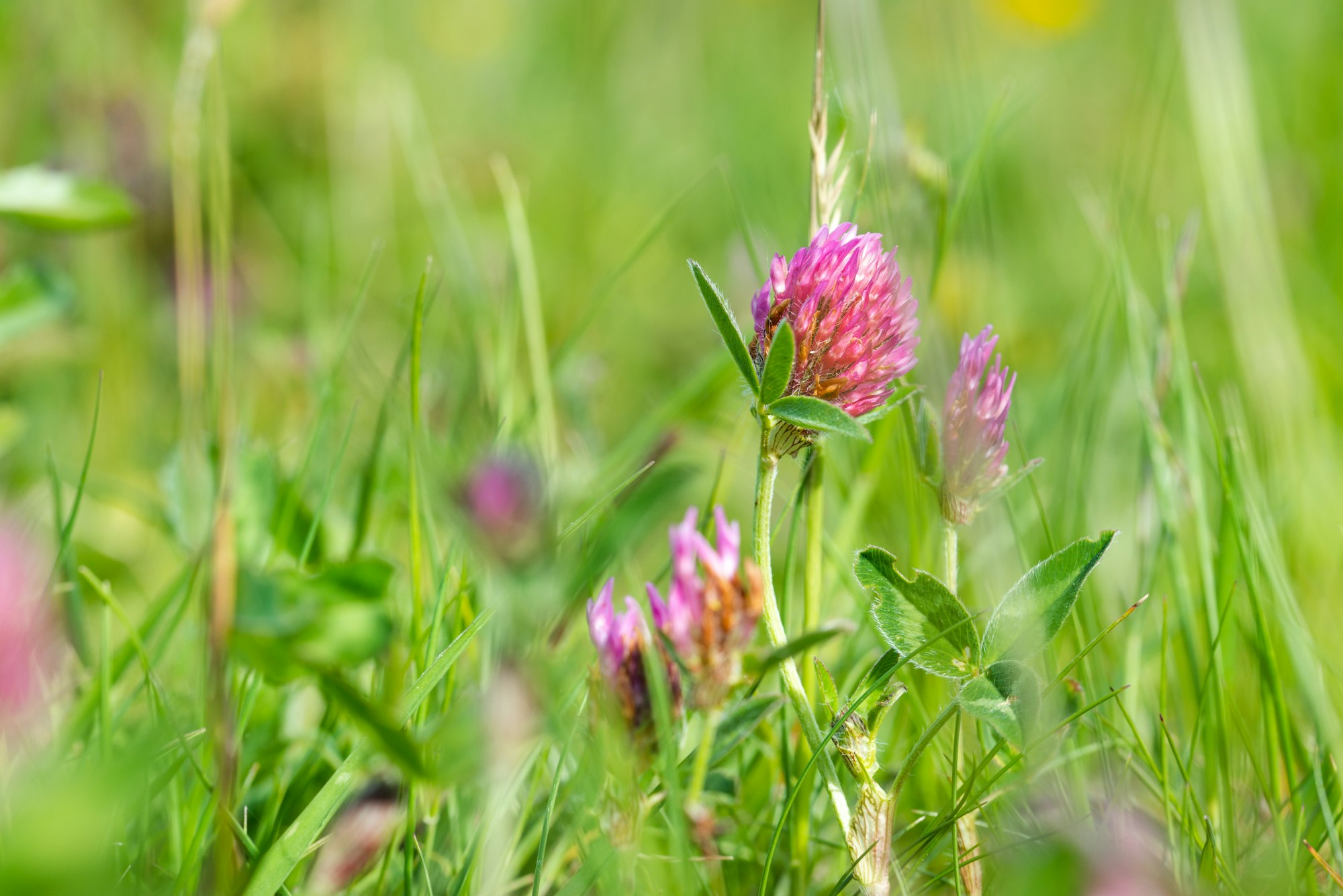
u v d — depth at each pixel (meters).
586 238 1.72
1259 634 0.92
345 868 0.86
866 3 1.00
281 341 1.23
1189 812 0.90
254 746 0.91
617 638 0.85
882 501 1.02
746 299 1.34
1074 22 2.45
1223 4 1.21
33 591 0.84
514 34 2.54
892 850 0.90
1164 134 2.01
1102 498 1.05
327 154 1.76
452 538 0.92
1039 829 0.90
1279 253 1.26
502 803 0.88
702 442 1.06
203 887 0.87
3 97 1.44
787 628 0.93
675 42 2.47
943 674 0.87
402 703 0.87
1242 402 1.19
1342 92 1.93
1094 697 0.93
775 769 0.93
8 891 0.81
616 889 0.85
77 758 0.89
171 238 1.45
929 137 1.15
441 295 1.32
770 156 2.07
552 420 1.01
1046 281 1.65
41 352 1.17
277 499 0.96
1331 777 0.91
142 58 1.66
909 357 0.87
